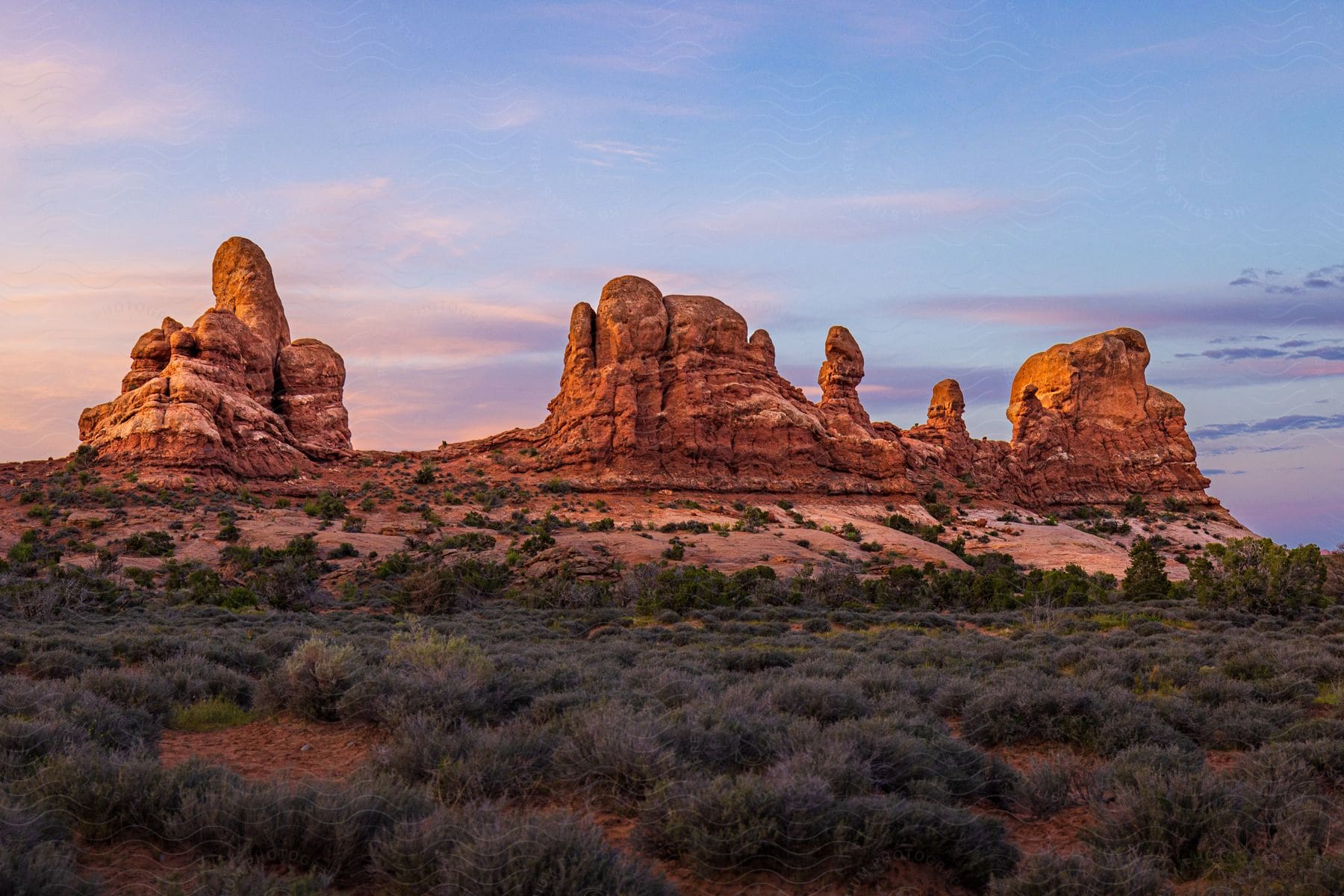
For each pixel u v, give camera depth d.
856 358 147.38
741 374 126.81
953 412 155.62
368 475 115.88
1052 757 10.02
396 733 9.85
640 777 8.05
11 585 35.62
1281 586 35.66
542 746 9.02
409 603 42.84
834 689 11.73
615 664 17.03
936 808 7.09
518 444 130.25
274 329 138.00
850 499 120.31
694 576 46.56
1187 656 17.92
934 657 18.59
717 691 13.16
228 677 13.88
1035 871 6.21
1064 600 44.28
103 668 14.89
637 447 115.69
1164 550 113.38
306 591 43.12
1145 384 161.12
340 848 6.18
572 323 127.12
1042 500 146.75
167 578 54.66
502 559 63.78
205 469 96.94
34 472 96.81
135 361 111.12
